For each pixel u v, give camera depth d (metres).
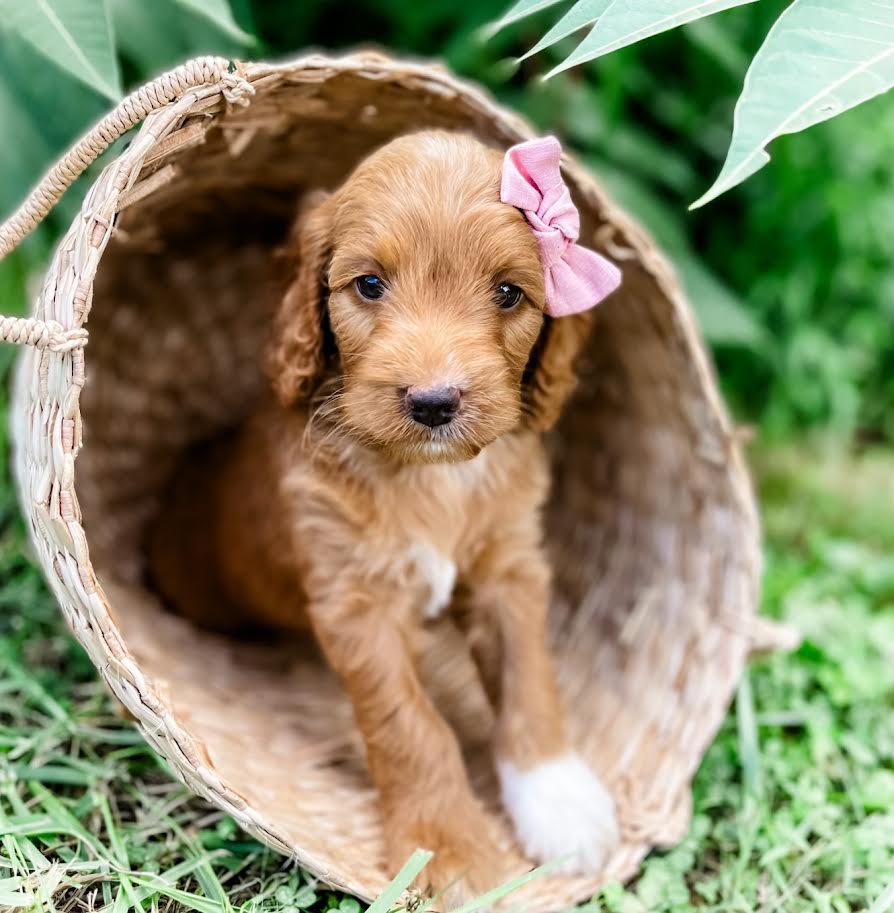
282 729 0.55
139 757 0.53
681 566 0.57
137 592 0.63
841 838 0.51
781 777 0.54
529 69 0.73
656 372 0.57
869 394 0.83
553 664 0.60
